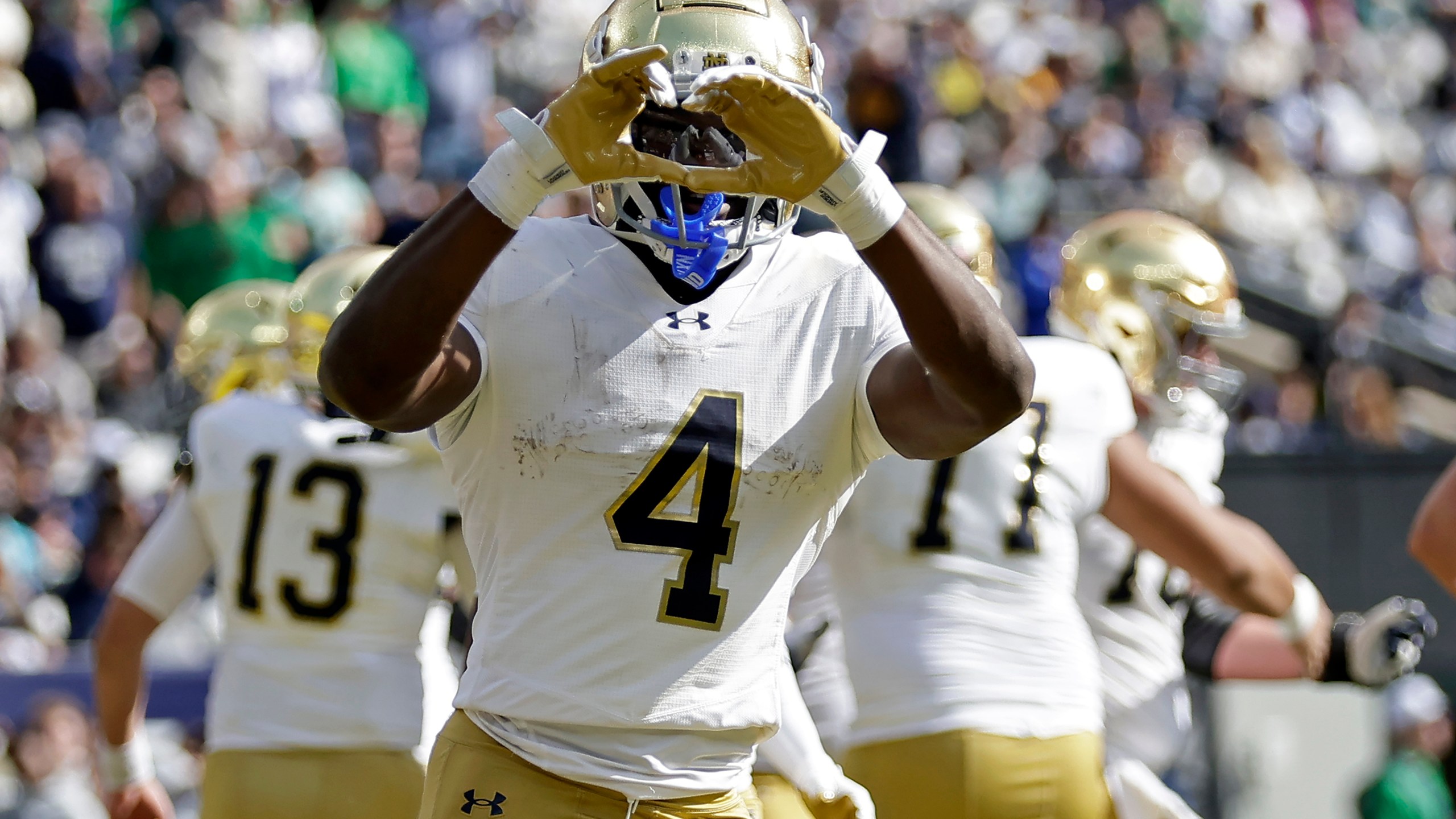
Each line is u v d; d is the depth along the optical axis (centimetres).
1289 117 4650
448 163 3497
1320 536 2316
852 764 1159
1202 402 1438
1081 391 1198
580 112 679
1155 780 1171
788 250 804
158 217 2909
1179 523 1202
